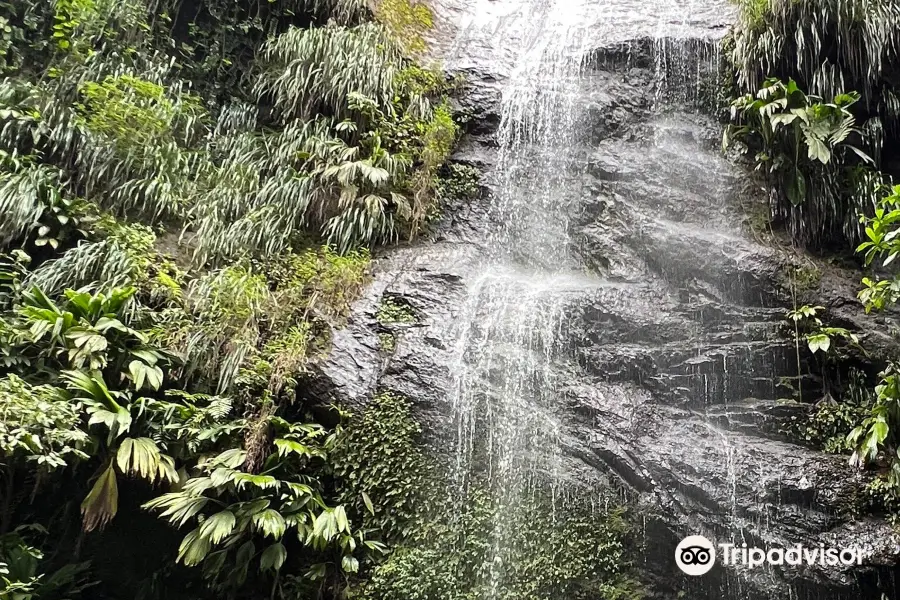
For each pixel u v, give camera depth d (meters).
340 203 6.74
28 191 5.82
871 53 6.66
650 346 5.62
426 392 5.32
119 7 7.39
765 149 6.70
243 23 8.15
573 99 7.79
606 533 4.71
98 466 5.09
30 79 6.77
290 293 5.95
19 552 4.68
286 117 7.63
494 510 4.86
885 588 4.36
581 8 9.41
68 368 5.02
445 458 5.08
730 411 5.37
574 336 5.64
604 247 6.65
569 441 5.06
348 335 5.71
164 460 4.86
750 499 4.71
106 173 6.41
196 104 7.42
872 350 5.53
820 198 6.52
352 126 7.21
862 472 4.86
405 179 7.24
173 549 5.46
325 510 4.69
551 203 7.21
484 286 6.16
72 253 5.72
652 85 7.80
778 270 5.91
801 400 5.42
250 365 5.39
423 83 8.02
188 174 6.83
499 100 8.03
